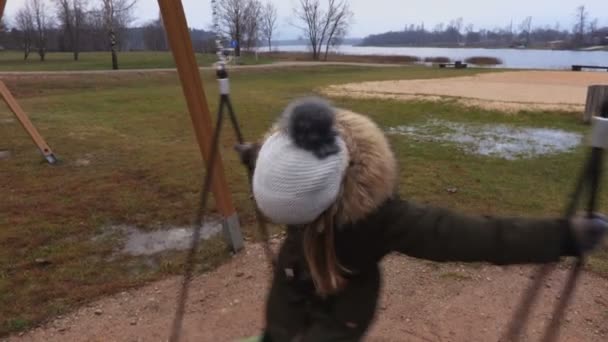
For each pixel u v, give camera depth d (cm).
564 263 418
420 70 3566
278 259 197
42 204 589
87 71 2969
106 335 331
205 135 418
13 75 2498
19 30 5669
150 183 671
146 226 523
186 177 694
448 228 161
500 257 155
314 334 182
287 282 192
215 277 408
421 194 626
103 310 360
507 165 812
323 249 172
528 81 2372
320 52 6644
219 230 511
